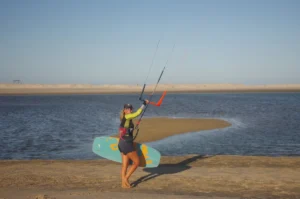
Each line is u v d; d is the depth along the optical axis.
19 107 49.38
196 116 33.31
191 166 10.66
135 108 46.53
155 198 6.72
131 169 7.80
